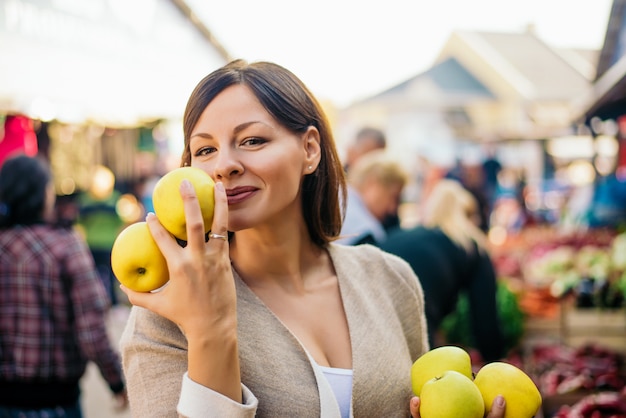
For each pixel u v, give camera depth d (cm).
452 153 1508
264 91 141
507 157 1742
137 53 434
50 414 286
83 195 821
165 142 1085
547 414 366
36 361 281
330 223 172
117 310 846
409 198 1391
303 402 139
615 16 543
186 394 121
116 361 298
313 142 156
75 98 340
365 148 488
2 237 283
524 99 1677
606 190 814
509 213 1315
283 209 155
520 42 2156
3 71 280
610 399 323
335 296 167
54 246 286
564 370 396
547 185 1598
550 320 508
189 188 118
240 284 151
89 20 371
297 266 162
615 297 500
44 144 562
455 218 361
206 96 141
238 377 125
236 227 138
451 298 352
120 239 125
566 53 2266
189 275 119
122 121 511
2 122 423
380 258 183
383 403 152
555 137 1503
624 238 566
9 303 281
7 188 284
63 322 288
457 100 1448
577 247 681
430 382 139
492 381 142
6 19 289
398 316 179
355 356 152
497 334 369
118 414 521
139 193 956
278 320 147
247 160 137
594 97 548
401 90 1451
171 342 133
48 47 322
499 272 660
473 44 2012
